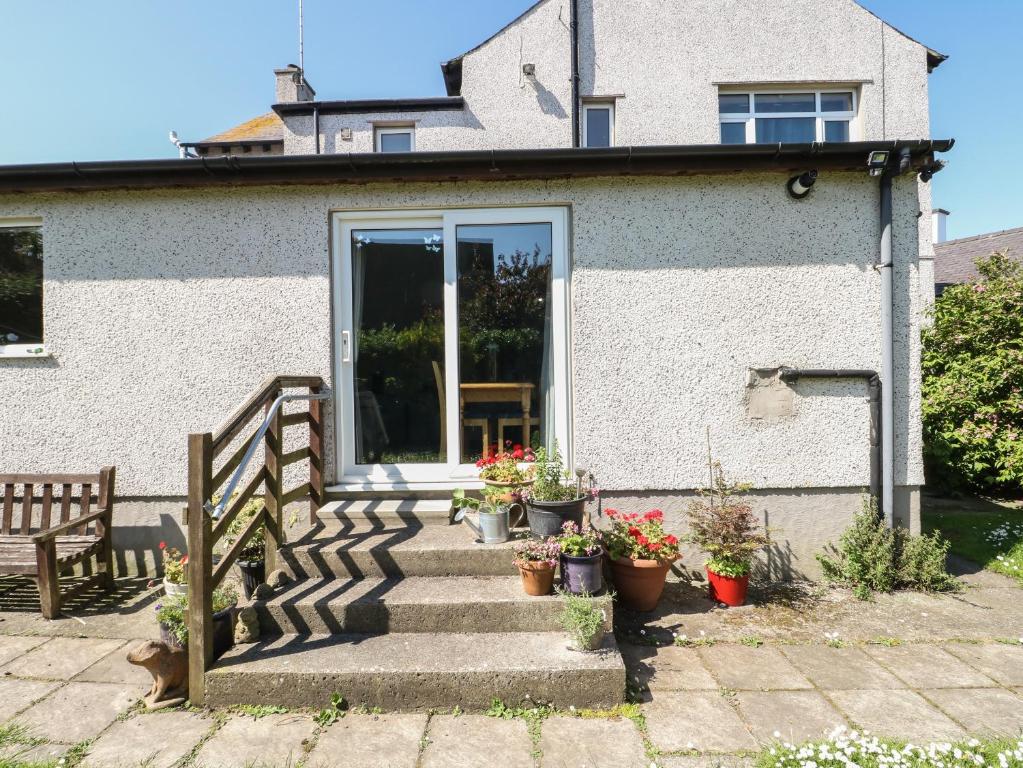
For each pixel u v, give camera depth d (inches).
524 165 164.6
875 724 104.0
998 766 88.9
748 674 122.3
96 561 172.2
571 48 330.3
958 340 300.8
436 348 183.2
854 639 138.5
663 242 175.3
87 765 93.0
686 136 333.1
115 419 177.5
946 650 133.1
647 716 107.0
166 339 177.2
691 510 171.3
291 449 176.6
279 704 110.0
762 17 335.6
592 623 115.6
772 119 341.7
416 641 123.2
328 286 176.1
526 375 183.3
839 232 175.3
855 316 175.6
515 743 99.6
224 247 177.0
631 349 175.2
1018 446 277.6
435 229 183.0
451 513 164.6
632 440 174.7
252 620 125.6
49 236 177.9
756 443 175.3
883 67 331.6
